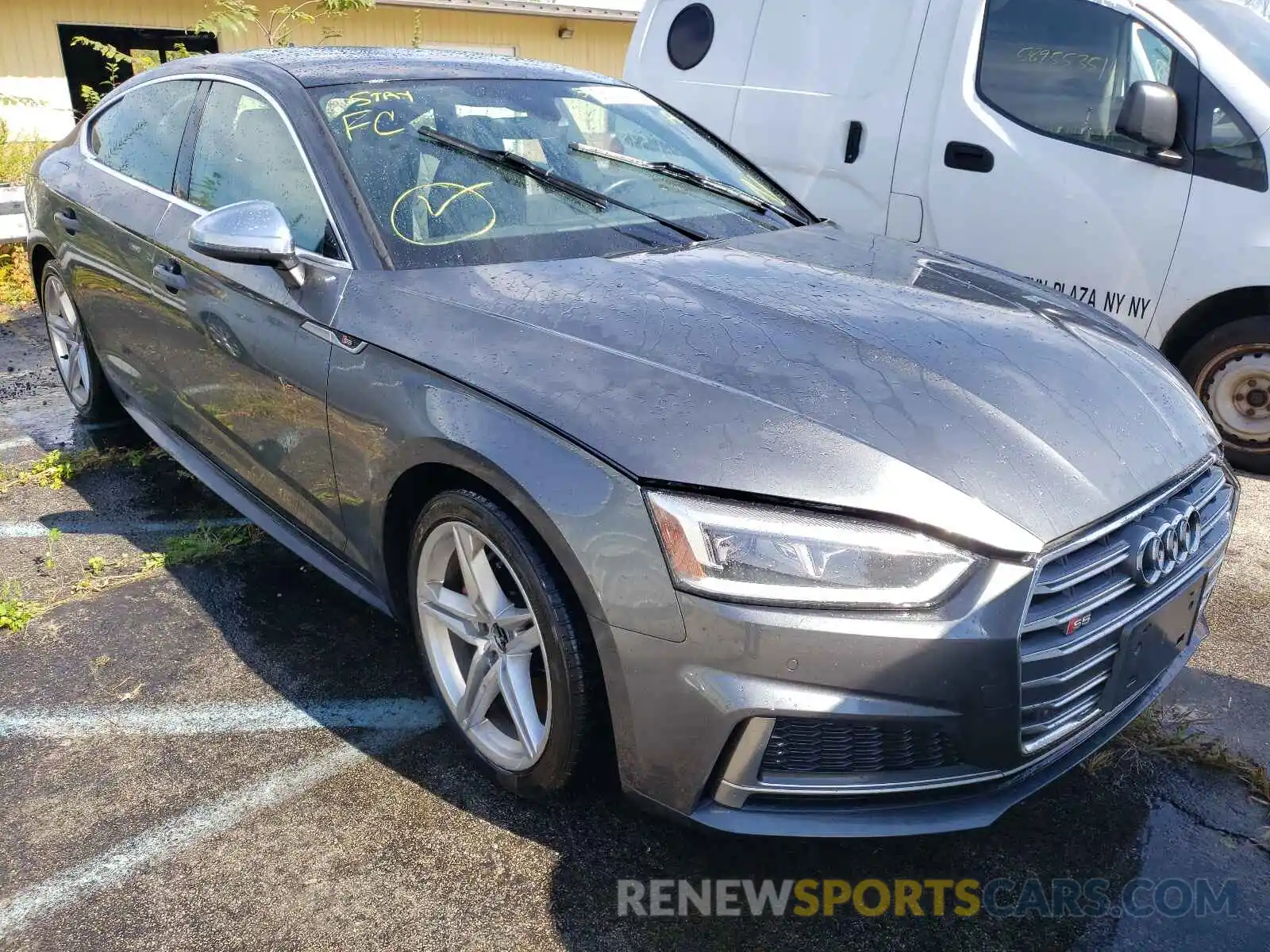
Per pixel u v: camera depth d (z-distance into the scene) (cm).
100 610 329
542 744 227
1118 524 203
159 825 236
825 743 194
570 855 228
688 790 200
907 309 251
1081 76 462
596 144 332
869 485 189
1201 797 248
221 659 302
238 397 306
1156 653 225
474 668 247
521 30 1620
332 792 247
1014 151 477
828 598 185
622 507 196
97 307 402
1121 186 455
